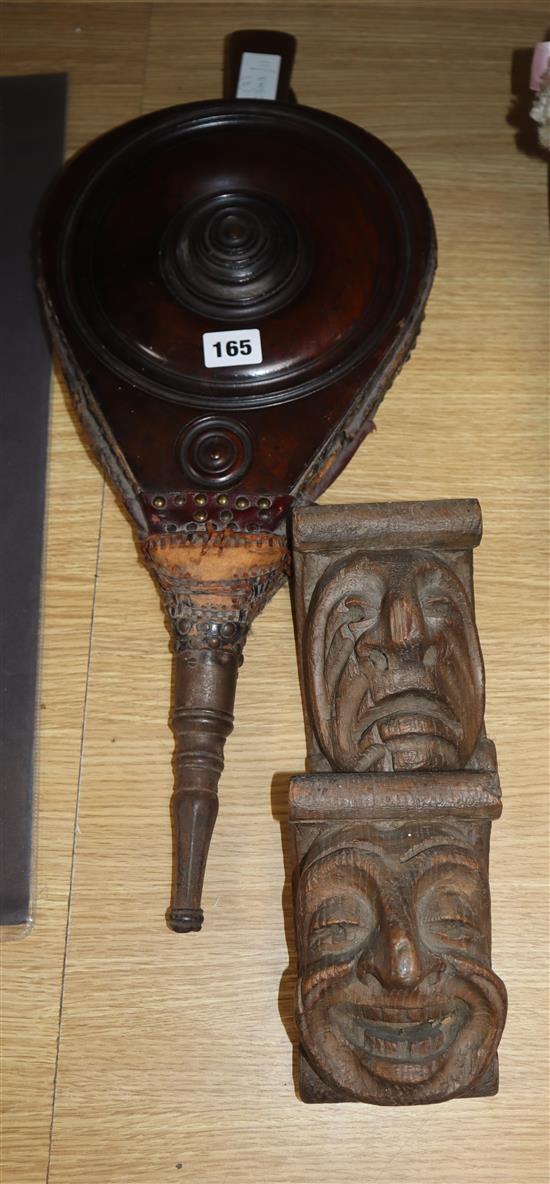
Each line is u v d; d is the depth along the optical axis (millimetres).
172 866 1322
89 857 1347
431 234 1437
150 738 1391
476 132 1671
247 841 1347
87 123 1670
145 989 1301
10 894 1327
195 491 1303
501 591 1449
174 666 1322
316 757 1197
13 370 1532
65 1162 1247
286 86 1606
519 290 1592
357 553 1216
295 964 1306
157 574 1308
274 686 1401
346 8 1734
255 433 1332
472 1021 1086
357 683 1177
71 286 1406
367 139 1490
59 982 1305
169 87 1691
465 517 1205
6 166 1635
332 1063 1082
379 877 1086
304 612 1216
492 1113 1269
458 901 1091
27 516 1472
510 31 1728
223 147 1497
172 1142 1253
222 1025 1288
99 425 1362
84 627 1435
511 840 1354
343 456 1373
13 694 1397
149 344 1378
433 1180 1245
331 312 1396
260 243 1425
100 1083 1272
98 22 1731
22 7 1740
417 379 1538
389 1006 1065
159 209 1464
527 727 1396
